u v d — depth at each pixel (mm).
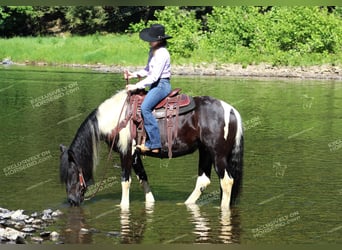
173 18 41125
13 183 11539
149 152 10164
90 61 38406
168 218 9570
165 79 10117
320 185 11641
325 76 33500
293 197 10836
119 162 13578
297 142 15820
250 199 10727
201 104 10211
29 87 26203
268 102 22750
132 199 10781
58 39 44625
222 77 32375
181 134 10094
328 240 8617
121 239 8500
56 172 12375
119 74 32812
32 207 10062
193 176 12383
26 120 18328
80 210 9984
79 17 55562
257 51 38125
